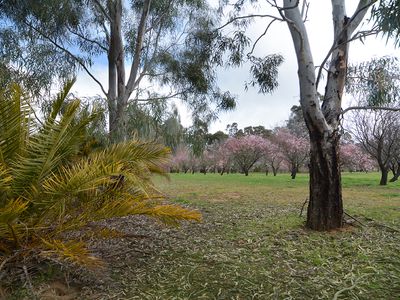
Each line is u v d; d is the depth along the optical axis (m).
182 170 34.25
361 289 2.80
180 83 8.10
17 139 3.00
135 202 3.00
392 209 6.89
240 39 5.80
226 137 28.91
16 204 2.39
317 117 4.67
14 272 2.84
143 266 3.34
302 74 4.70
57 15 6.59
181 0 7.75
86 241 3.36
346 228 4.81
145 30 7.62
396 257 3.62
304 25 4.70
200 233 4.75
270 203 8.13
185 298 2.64
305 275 3.12
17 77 6.13
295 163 21.69
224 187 13.22
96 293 2.72
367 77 5.46
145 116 6.70
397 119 13.45
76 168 2.90
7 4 6.27
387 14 3.11
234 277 3.07
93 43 7.69
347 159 21.81
